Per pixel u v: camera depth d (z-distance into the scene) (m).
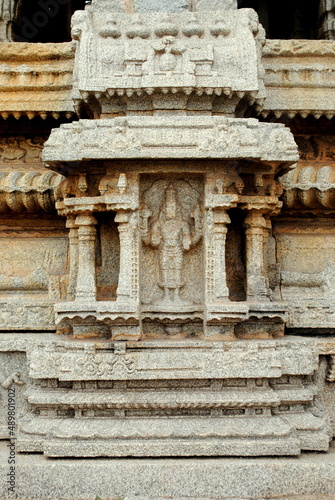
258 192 5.40
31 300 5.91
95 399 4.84
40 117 6.18
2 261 6.27
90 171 5.26
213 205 5.07
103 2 5.66
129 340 5.04
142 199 5.35
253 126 4.98
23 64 6.09
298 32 8.16
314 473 4.50
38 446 4.77
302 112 5.93
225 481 4.46
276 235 6.25
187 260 5.45
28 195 5.75
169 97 5.16
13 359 5.43
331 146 6.57
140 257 5.21
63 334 5.62
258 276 5.42
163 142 4.84
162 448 4.59
